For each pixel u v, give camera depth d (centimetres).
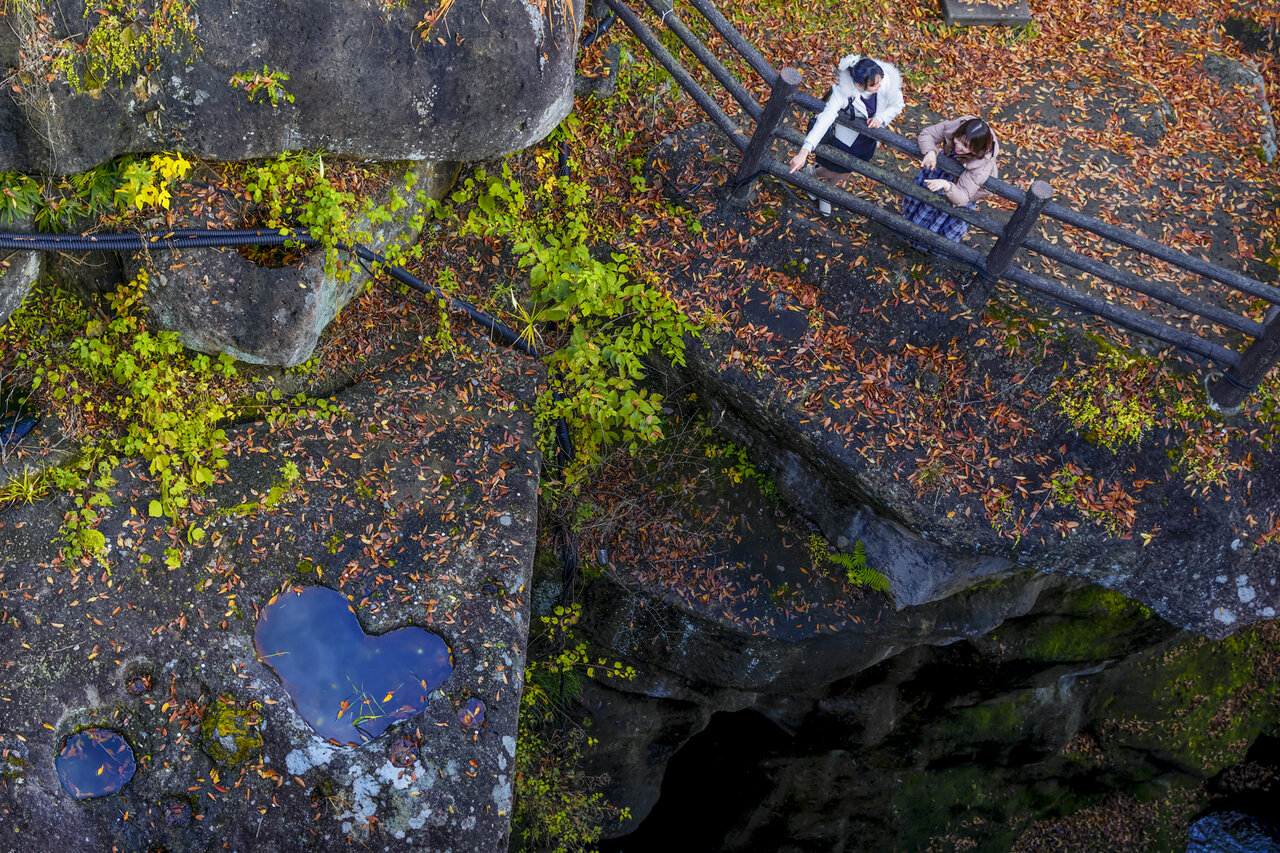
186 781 548
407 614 600
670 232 752
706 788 1202
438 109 611
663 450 820
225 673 570
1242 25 977
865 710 1050
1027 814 1280
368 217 639
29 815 531
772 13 870
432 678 589
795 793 1142
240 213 604
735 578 811
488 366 704
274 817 548
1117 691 1209
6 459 597
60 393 619
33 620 559
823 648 834
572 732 929
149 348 624
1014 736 1172
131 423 626
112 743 552
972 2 903
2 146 527
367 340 694
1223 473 669
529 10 603
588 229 754
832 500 794
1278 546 675
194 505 605
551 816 904
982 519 678
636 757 996
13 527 579
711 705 952
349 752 562
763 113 668
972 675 1069
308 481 627
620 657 882
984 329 697
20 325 629
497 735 583
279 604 594
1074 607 1007
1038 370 689
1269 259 776
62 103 520
